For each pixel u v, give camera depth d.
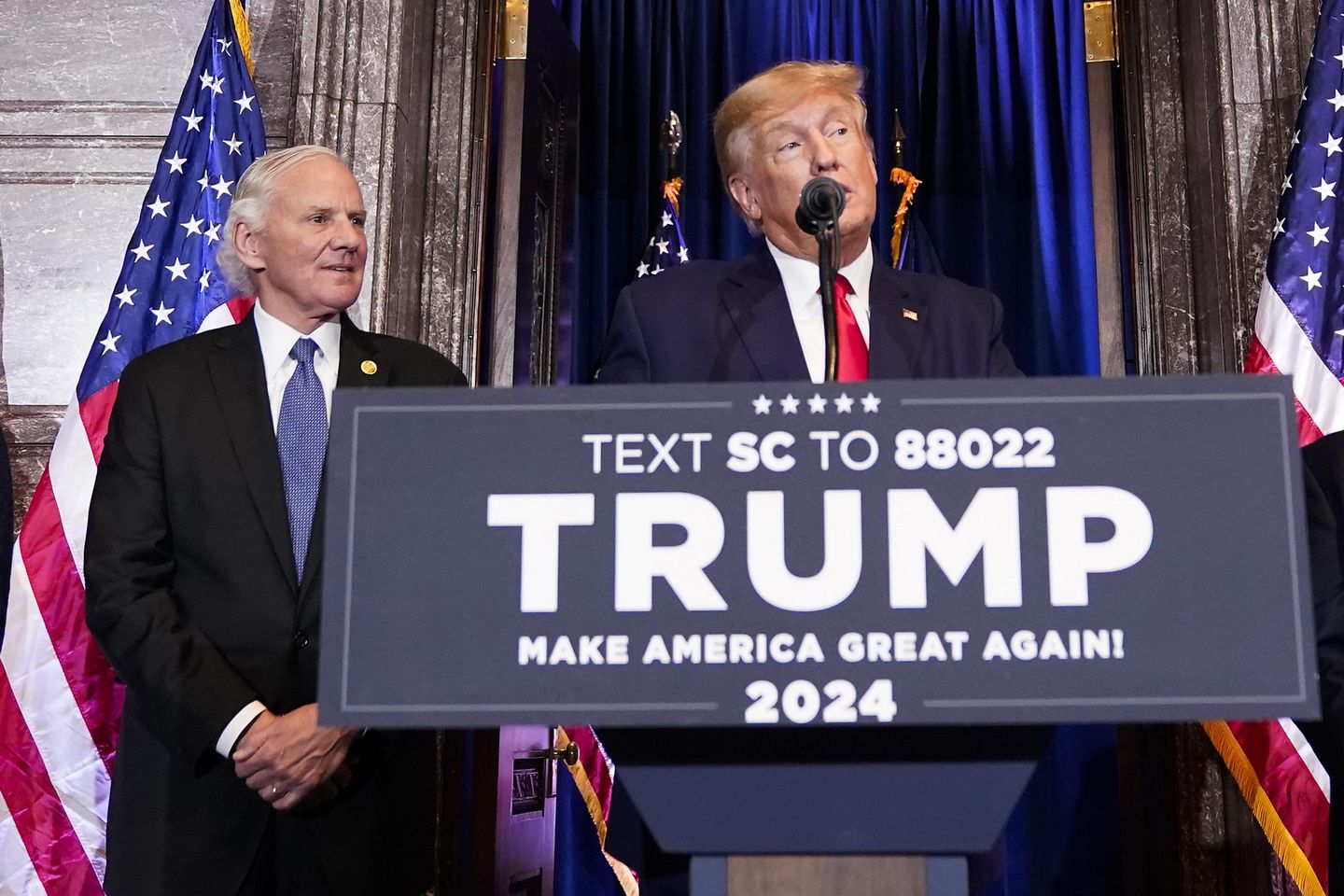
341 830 1.60
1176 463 0.76
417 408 0.79
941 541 0.76
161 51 3.03
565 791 3.34
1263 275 2.79
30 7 3.04
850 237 1.56
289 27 2.99
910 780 0.79
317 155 1.98
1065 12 3.60
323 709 0.75
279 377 1.86
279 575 1.67
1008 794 0.78
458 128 3.15
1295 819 2.32
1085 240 3.44
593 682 0.75
